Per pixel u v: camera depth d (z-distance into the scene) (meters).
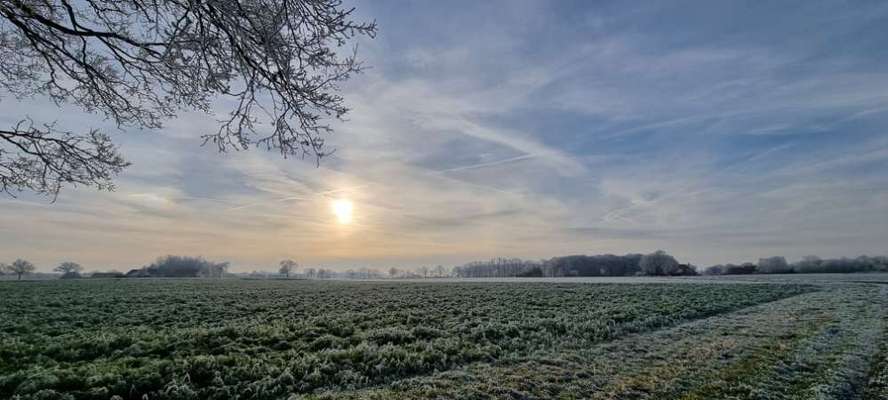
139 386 9.31
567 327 18.20
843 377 10.57
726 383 10.10
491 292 42.19
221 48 4.55
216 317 23.17
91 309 26.67
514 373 10.90
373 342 14.77
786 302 30.62
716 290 43.19
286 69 4.52
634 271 138.75
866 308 25.70
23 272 136.75
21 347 13.26
